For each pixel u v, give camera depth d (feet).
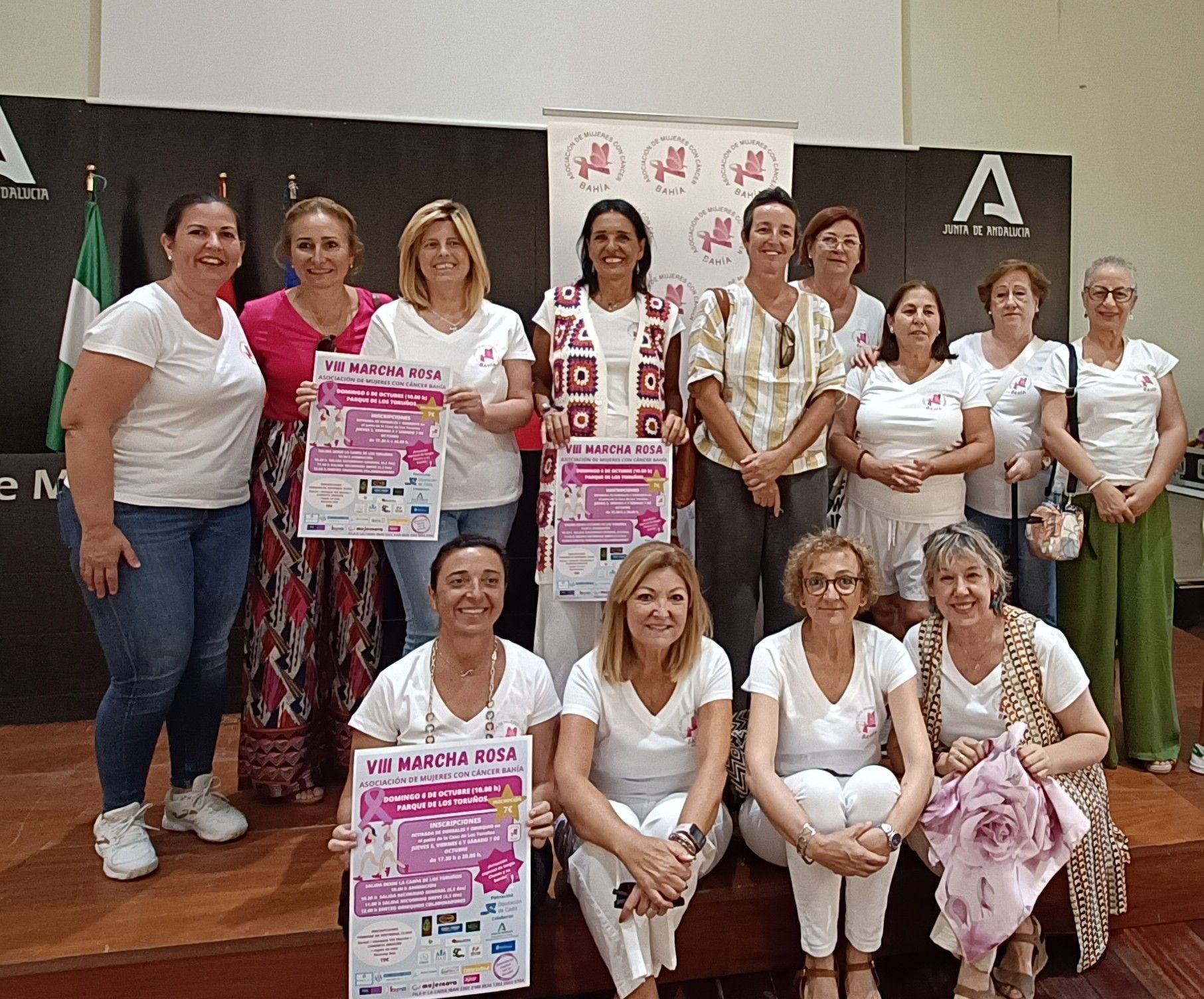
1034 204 13.14
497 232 11.76
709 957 7.26
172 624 7.28
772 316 8.46
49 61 10.93
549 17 11.70
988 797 6.58
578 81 11.82
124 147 10.89
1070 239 13.41
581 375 8.36
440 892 6.13
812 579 6.94
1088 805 7.10
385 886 6.05
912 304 8.92
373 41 11.34
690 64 12.01
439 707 6.59
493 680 6.70
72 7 10.91
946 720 7.32
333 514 7.81
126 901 7.02
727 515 8.52
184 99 10.98
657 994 6.67
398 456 7.88
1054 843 6.78
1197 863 7.93
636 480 8.22
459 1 11.50
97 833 7.50
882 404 9.01
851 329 10.12
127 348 6.84
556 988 7.00
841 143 12.42
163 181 11.00
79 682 11.44
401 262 8.23
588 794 6.44
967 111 13.01
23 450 11.09
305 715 8.57
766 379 8.38
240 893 7.16
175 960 6.49
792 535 8.57
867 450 9.09
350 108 11.35
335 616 8.87
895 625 9.29
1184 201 13.83
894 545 9.03
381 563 10.53
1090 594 9.50
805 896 6.70
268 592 8.43
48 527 11.23
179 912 6.88
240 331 7.82
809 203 12.43
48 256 10.91
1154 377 9.49
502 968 6.23
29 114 10.71
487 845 6.17
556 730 7.00
